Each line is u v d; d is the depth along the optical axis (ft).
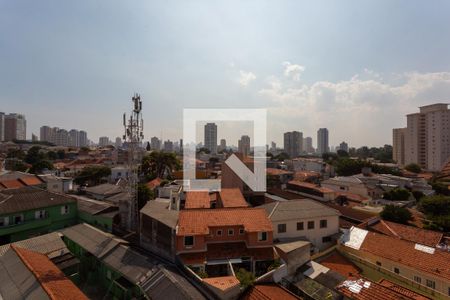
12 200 108.37
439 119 332.80
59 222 117.19
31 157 346.33
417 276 74.74
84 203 126.82
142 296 67.82
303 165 353.51
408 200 176.24
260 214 91.09
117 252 81.82
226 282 66.49
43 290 59.77
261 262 80.23
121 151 342.23
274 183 208.85
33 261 75.05
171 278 66.49
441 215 127.85
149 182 188.75
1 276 70.03
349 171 287.48
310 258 87.81
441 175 140.97
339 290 65.77
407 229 103.35
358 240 94.12
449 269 71.41
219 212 90.53
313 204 108.27
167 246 82.28
